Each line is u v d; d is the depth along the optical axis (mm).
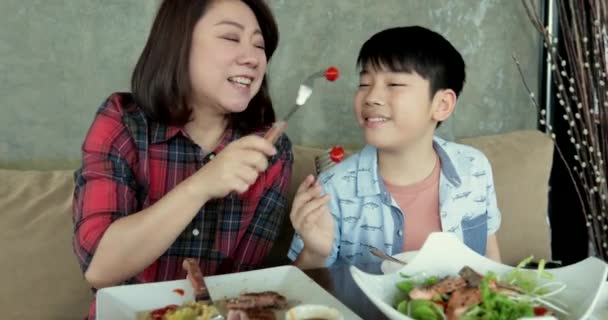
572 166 2086
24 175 1445
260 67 1100
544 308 769
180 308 787
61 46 1569
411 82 1184
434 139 1404
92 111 1623
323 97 1822
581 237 2121
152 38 1104
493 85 2033
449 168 1323
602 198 1926
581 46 1931
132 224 908
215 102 1090
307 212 1058
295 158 1590
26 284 1303
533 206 1743
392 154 1298
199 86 1082
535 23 1953
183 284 876
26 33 1537
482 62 2004
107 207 999
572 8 1910
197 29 1055
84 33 1582
